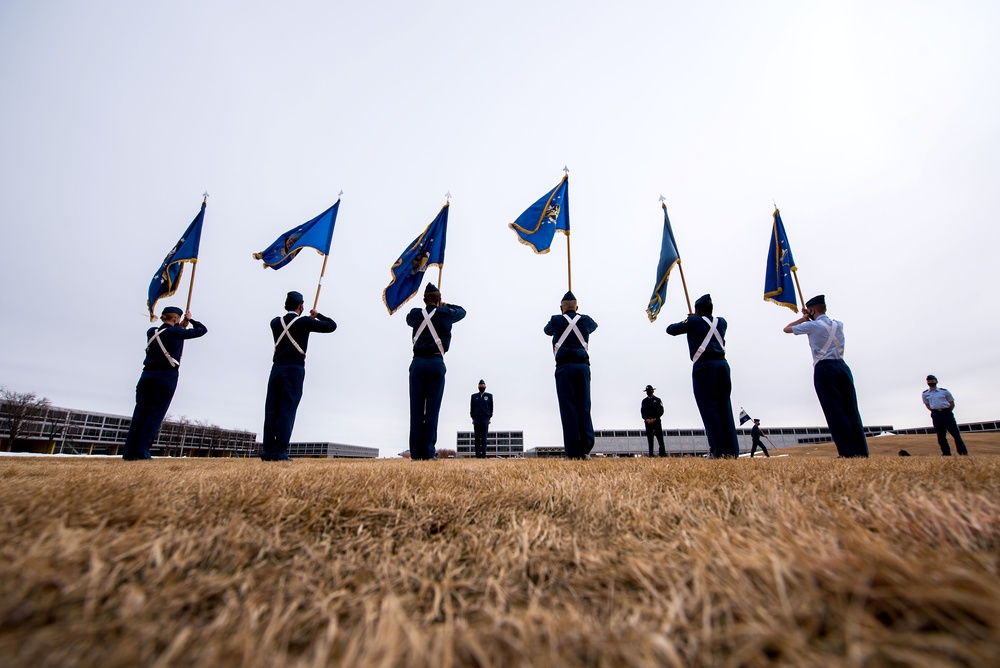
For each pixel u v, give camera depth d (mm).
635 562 1303
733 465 3398
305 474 2721
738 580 1021
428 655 831
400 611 983
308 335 8391
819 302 7164
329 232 10312
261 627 997
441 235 10164
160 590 1096
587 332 7965
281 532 1719
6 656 767
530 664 829
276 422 7809
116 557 1171
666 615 970
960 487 1983
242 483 2307
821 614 865
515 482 2734
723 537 1340
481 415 16906
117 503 1720
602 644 859
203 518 1714
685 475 2834
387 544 1672
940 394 12492
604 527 1860
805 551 1156
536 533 1690
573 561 1471
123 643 835
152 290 9523
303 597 1188
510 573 1403
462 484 2719
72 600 957
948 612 789
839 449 6453
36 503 1586
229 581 1203
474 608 1182
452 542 1761
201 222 9891
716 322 7465
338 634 966
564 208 10289
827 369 6656
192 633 920
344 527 1860
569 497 2244
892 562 925
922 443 19078
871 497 1903
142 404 7352
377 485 2455
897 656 722
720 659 818
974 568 1072
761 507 1917
